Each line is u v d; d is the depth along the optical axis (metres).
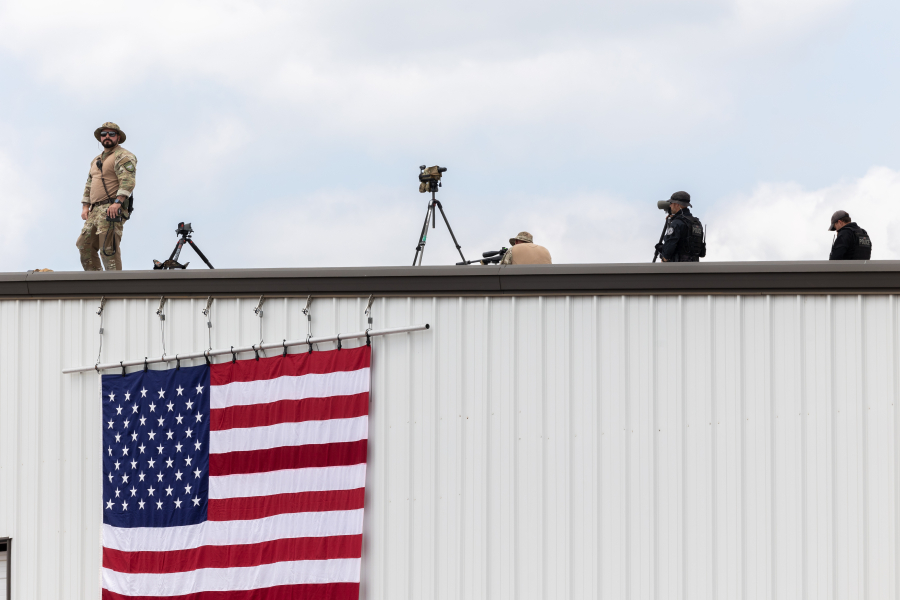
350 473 39.47
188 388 41.22
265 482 40.19
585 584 37.81
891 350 36.97
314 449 39.88
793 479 37.12
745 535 37.19
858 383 37.09
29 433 42.34
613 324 38.47
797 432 37.22
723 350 37.75
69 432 42.16
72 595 41.38
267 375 40.62
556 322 38.81
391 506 39.25
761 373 37.53
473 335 39.31
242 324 41.12
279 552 39.69
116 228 49.94
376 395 39.78
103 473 41.44
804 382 37.34
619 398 38.22
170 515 40.72
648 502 37.72
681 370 37.94
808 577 36.81
